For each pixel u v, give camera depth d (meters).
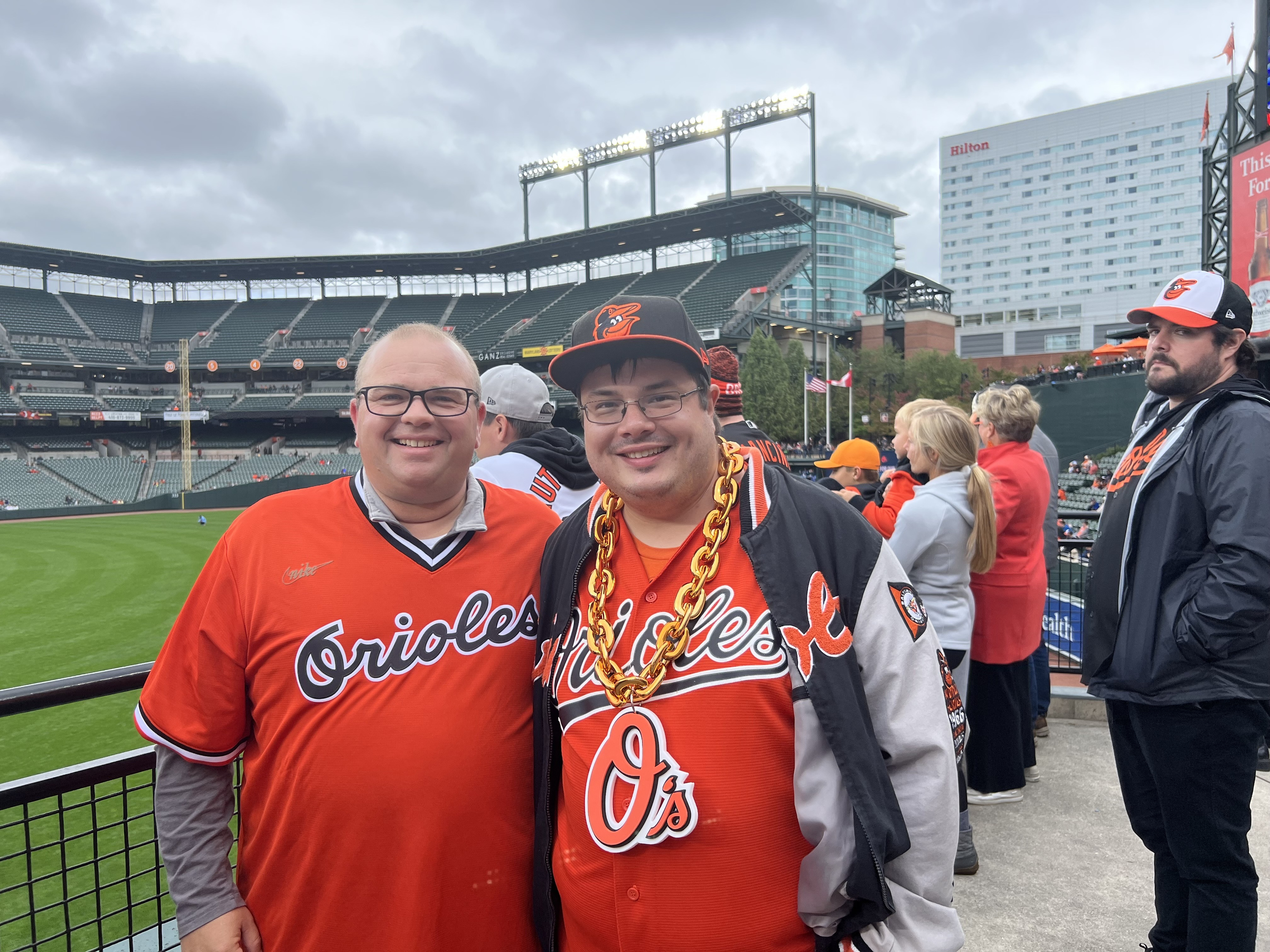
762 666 1.15
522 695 1.45
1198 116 83.38
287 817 1.36
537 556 1.53
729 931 1.14
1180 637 1.93
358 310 54.97
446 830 1.33
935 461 2.75
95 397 45.91
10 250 47.16
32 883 1.75
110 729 6.74
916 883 1.19
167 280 53.88
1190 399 2.16
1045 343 78.44
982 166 97.06
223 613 1.42
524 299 54.00
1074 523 7.16
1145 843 2.21
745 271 45.53
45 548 21.98
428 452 1.39
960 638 2.73
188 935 1.37
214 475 42.97
